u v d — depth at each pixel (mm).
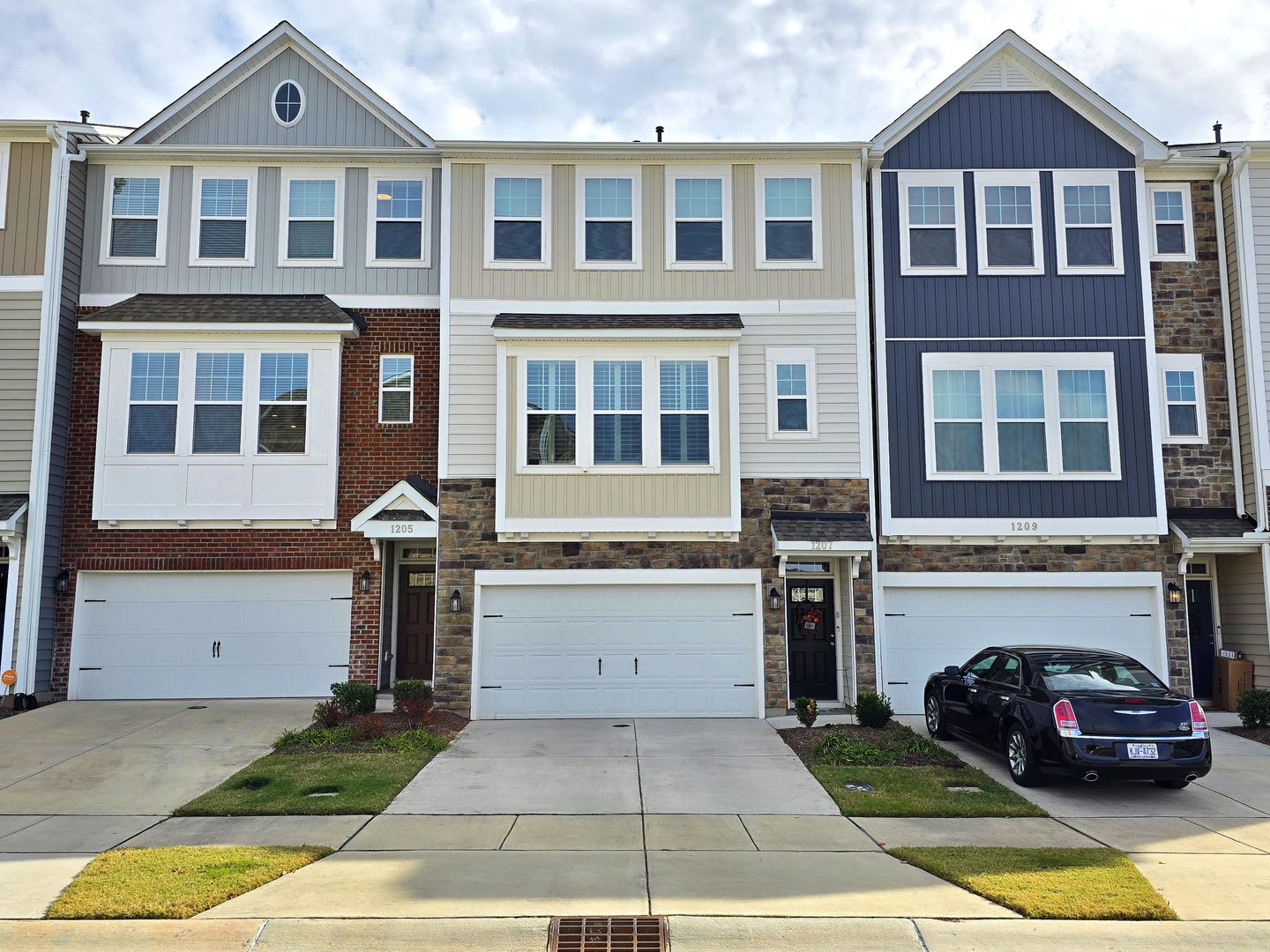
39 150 15078
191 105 15883
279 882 6840
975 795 9469
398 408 15344
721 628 14336
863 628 14203
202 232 15594
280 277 15547
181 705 14234
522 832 8219
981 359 14938
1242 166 15273
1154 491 14742
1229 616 15539
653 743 12109
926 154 15312
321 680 14836
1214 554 15422
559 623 14281
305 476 14852
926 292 15055
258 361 14977
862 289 14922
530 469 14172
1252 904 6492
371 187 15750
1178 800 9445
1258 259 15273
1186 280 15508
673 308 14898
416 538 14703
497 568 14273
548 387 14352
